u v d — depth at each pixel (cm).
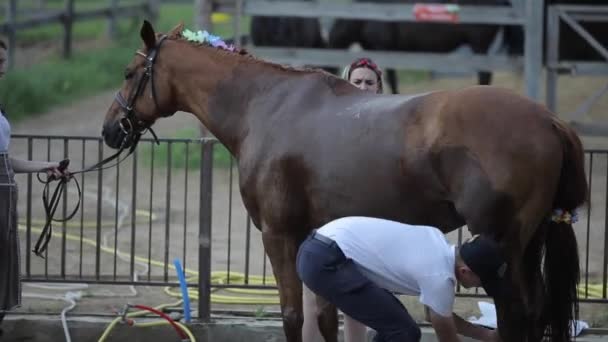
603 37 2036
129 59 3114
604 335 1052
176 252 1395
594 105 2372
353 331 942
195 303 1166
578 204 837
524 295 822
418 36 2086
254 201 941
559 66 1886
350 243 795
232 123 964
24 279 1103
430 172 825
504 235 807
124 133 1015
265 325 1063
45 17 2928
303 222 916
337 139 876
